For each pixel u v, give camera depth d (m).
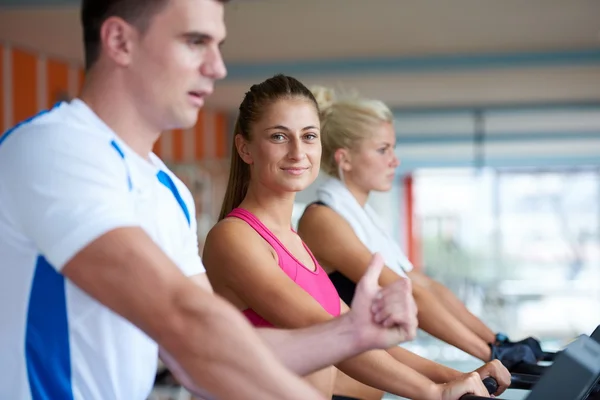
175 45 1.19
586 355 1.22
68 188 1.14
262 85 2.12
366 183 2.71
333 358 1.39
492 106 13.16
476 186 21.22
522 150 18.64
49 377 1.21
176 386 5.33
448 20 7.89
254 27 8.03
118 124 1.23
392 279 2.52
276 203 2.11
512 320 10.73
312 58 9.70
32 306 1.20
